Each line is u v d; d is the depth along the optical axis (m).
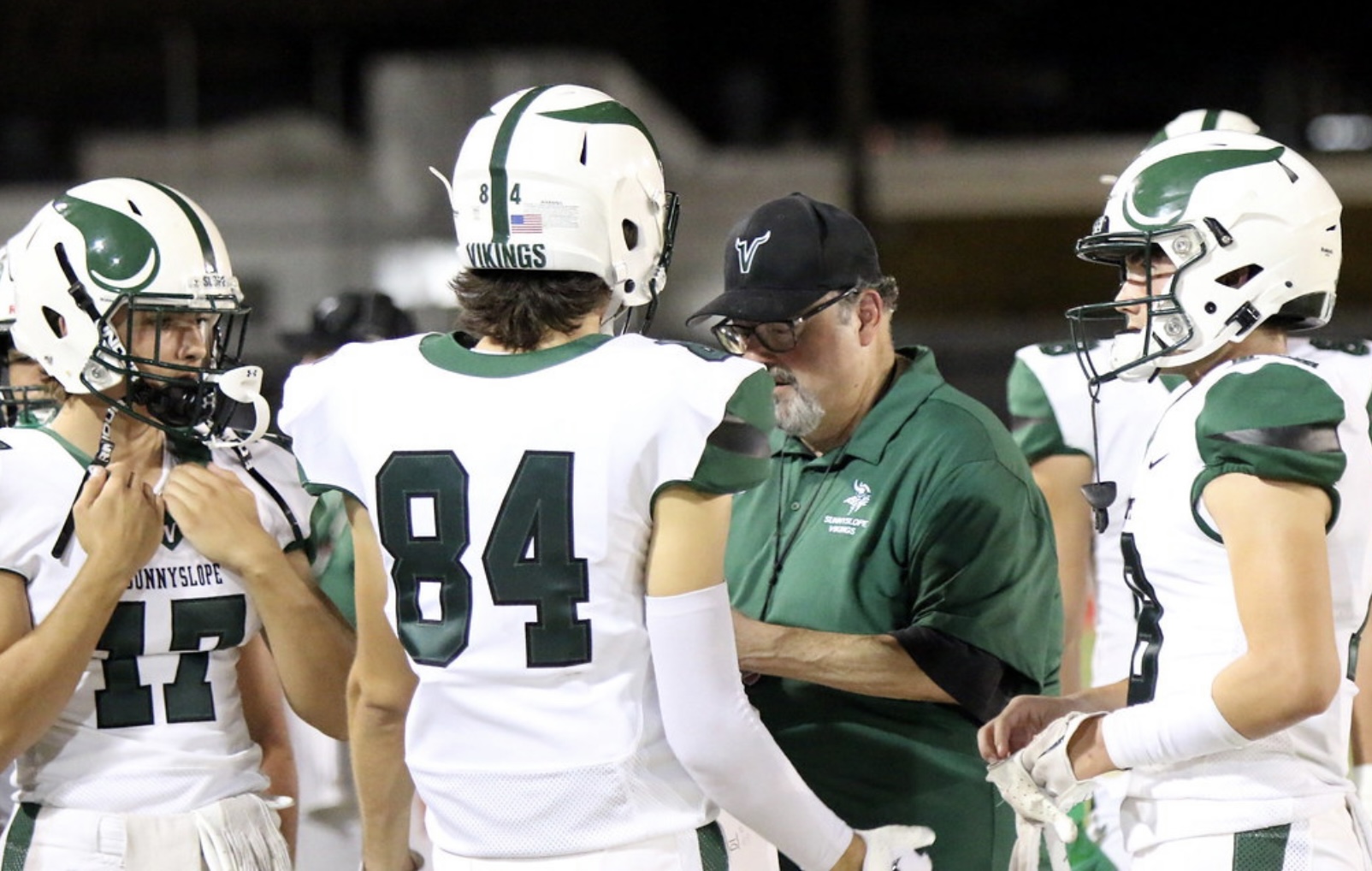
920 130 59.69
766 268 10.59
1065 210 47.47
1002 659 10.45
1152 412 12.75
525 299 8.10
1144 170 8.91
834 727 10.70
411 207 44.59
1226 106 60.94
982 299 47.56
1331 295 8.92
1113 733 8.48
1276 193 8.64
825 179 46.72
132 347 9.19
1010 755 9.29
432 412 8.11
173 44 56.94
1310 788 8.45
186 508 9.32
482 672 8.02
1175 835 8.52
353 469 8.43
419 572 8.16
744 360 8.05
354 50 58.44
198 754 9.37
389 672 8.79
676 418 7.83
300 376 8.62
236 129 47.75
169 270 9.23
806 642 10.41
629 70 57.50
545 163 8.09
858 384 10.84
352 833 14.30
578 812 7.95
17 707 8.73
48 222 9.34
